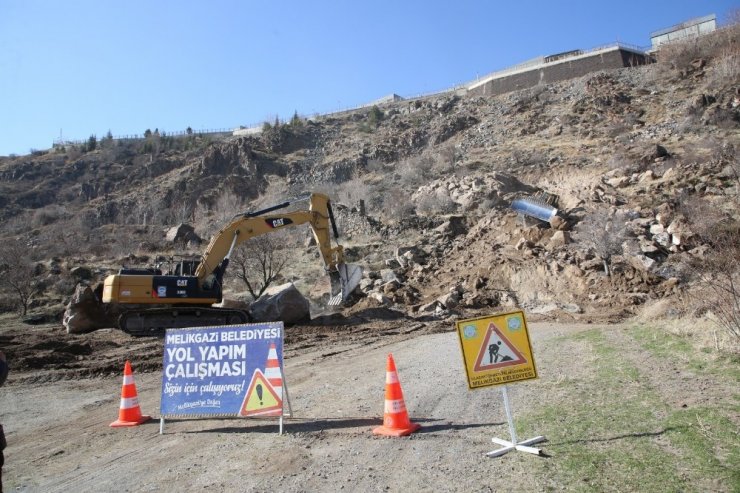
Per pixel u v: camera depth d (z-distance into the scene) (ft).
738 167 94.02
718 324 35.27
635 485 14.96
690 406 21.54
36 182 287.69
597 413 21.79
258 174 241.35
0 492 12.86
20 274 99.71
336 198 179.93
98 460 21.36
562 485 15.40
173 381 24.54
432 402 26.66
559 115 204.23
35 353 52.65
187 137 338.95
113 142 339.77
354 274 72.08
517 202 104.58
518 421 21.81
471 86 288.71
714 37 208.54
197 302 64.23
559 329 55.01
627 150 142.72
